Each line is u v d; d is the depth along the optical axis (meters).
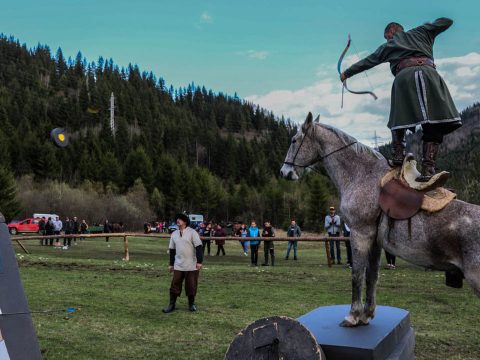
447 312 8.02
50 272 12.30
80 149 98.44
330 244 16.67
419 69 4.37
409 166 4.20
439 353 5.77
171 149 140.62
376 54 4.77
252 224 16.50
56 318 7.15
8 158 78.44
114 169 86.56
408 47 4.48
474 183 37.25
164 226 63.72
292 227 19.59
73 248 23.83
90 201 61.12
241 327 6.86
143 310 7.88
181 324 7.01
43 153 80.56
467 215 3.71
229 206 90.06
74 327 6.70
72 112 132.75
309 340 3.46
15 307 3.22
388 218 4.14
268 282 11.21
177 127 150.88
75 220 28.14
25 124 108.00
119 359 5.38
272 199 84.81
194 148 144.38
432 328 6.97
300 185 85.56
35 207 58.34
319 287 10.45
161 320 7.24
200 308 8.13
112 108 137.12
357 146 4.63
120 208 62.94
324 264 16.95
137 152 93.81
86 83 182.62
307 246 32.06
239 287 10.42
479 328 6.97
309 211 69.81
